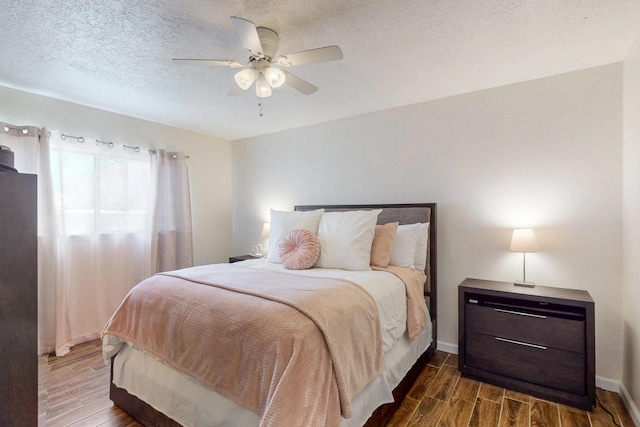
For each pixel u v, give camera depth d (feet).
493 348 7.40
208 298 5.41
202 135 14.02
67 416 6.23
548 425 5.94
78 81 8.40
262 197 14.11
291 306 4.75
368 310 5.58
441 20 5.69
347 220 8.80
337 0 5.14
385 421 5.91
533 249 7.45
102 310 10.66
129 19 5.67
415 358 7.55
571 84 7.73
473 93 9.04
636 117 6.26
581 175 7.61
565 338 6.63
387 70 7.72
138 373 6.06
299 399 3.82
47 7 5.32
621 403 6.62
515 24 5.81
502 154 8.60
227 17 5.62
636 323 6.21
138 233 11.68
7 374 3.05
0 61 7.29
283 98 9.62
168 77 8.16
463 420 6.08
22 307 3.15
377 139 10.78
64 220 9.65
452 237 9.33
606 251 7.30
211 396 4.91
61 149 9.72
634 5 5.24
